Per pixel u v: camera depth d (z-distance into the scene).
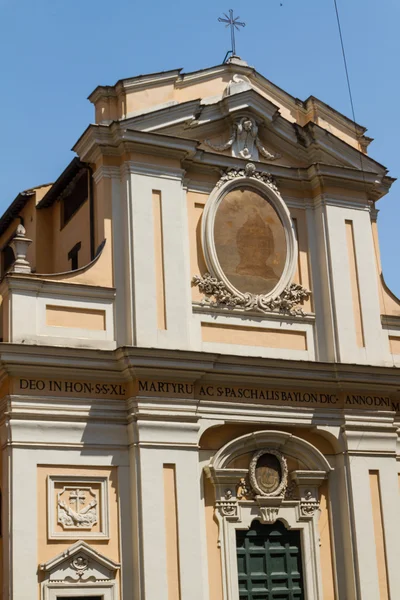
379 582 21.45
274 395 21.64
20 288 19.88
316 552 21.33
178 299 21.16
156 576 19.25
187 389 20.55
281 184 23.44
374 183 24.25
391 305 24.05
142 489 19.58
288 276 22.81
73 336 20.19
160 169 21.73
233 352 21.73
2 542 18.94
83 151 22.00
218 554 20.39
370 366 22.38
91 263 20.83
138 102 21.95
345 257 23.33
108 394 20.12
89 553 19.00
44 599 18.42
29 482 18.92
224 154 22.78
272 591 20.81
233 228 22.53
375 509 21.97
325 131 23.72
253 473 21.08
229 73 23.61
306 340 22.69
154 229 21.36
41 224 25.55
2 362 19.14
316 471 21.66
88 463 19.58
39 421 19.33
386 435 22.59
